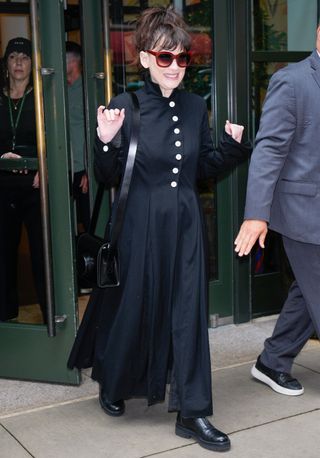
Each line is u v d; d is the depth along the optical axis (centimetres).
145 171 279
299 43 454
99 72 372
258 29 440
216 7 423
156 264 280
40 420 316
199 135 287
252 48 439
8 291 361
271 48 445
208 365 283
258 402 330
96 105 375
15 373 365
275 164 282
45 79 329
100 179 290
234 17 425
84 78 368
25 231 355
